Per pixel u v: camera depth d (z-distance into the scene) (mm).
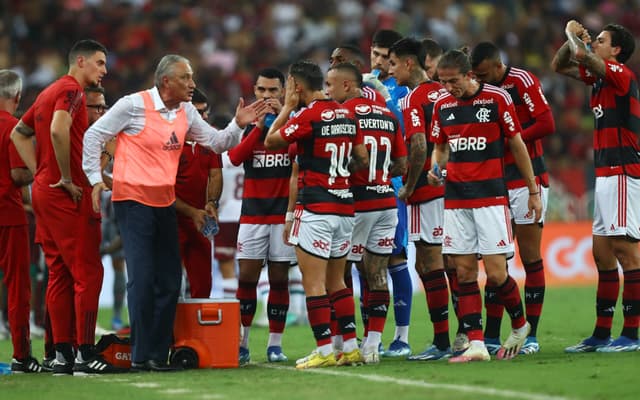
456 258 30016
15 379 29219
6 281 31391
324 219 29375
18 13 88688
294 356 34875
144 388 25969
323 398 23328
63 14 89750
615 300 32500
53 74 84812
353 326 30219
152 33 89875
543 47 100000
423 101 32062
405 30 98125
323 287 29719
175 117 30156
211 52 91000
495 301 32156
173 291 29797
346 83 31188
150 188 29500
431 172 30844
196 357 30328
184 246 33656
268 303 33500
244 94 87062
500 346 32250
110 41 89375
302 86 29719
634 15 106750
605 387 23906
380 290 31500
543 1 106500
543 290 32781
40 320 44844
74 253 29875
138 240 29469
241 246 33188
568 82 94188
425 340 38406
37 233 30766
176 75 29562
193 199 33344
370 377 26859
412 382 25578
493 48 32312
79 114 30188
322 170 29516
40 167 30234
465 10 105688
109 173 38438
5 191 31016
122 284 48156
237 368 30484
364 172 31031
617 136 31891
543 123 32125
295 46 94438
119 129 29531
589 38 32688
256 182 32969
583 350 32469
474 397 22734
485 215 29531
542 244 69500
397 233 33562
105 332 45281
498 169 29641
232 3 97312
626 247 31984
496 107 29422
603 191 32219
